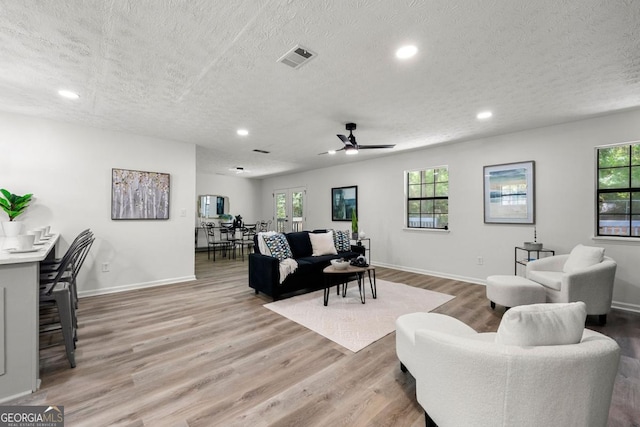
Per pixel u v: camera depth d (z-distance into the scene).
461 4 1.59
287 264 3.75
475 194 4.58
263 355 2.27
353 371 2.05
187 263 4.74
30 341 1.79
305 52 2.08
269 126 3.88
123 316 3.11
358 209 6.47
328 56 2.14
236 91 2.75
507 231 4.25
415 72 2.39
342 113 3.38
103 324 2.88
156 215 4.40
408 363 1.78
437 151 5.05
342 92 2.79
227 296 3.87
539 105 3.13
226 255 7.83
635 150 3.37
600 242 3.49
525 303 3.04
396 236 5.71
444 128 3.98
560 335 1.17
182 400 1.72
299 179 8.26
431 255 5.16
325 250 4.62
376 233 6.08
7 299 1.72
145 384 1.88
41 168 3.52
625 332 2.71
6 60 2.17
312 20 1.73
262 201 9.94
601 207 3.58
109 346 2.41
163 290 4.16
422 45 2.00
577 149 3.66
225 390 1.82
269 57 2.15
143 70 2.34
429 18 1.71
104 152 3.96
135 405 1.67
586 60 2.20
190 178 4.77
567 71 2.37
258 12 1.65
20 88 2.67
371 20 1.73
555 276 3.12
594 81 2.56
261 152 5.59
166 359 2.20
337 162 6.67
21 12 1.64
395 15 1.68
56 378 1.94
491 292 3.28
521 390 1.11
